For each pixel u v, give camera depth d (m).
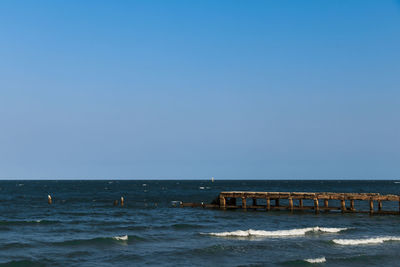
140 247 27.52
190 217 45.47
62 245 27.62
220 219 43.41
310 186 185.62
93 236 31.55
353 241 29.61
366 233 34.09
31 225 37.19
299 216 45.81
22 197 90.62
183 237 31.34
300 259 24.16
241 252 26.25
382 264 23.77
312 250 27.08
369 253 26.30
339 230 34.94
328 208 47.25
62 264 22.83
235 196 51.31
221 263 23.53
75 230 34.53
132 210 55.12
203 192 119.88
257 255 25.53
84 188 159.75
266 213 48.66
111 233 33.09
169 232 33.78
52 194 106.81
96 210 55.75
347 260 24.42
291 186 185.38
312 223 40.22
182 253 25.78
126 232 33.66
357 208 61.72
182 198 86.31
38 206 63.25
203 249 26.77
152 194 106.50
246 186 187.25
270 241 29.89
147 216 46.84
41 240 29.23
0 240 29.02
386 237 31.44
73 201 76.06
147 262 23.64
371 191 128.12
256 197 49.72
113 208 58.94
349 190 135.62
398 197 45.47
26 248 26.53
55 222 39.34
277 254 25.88
